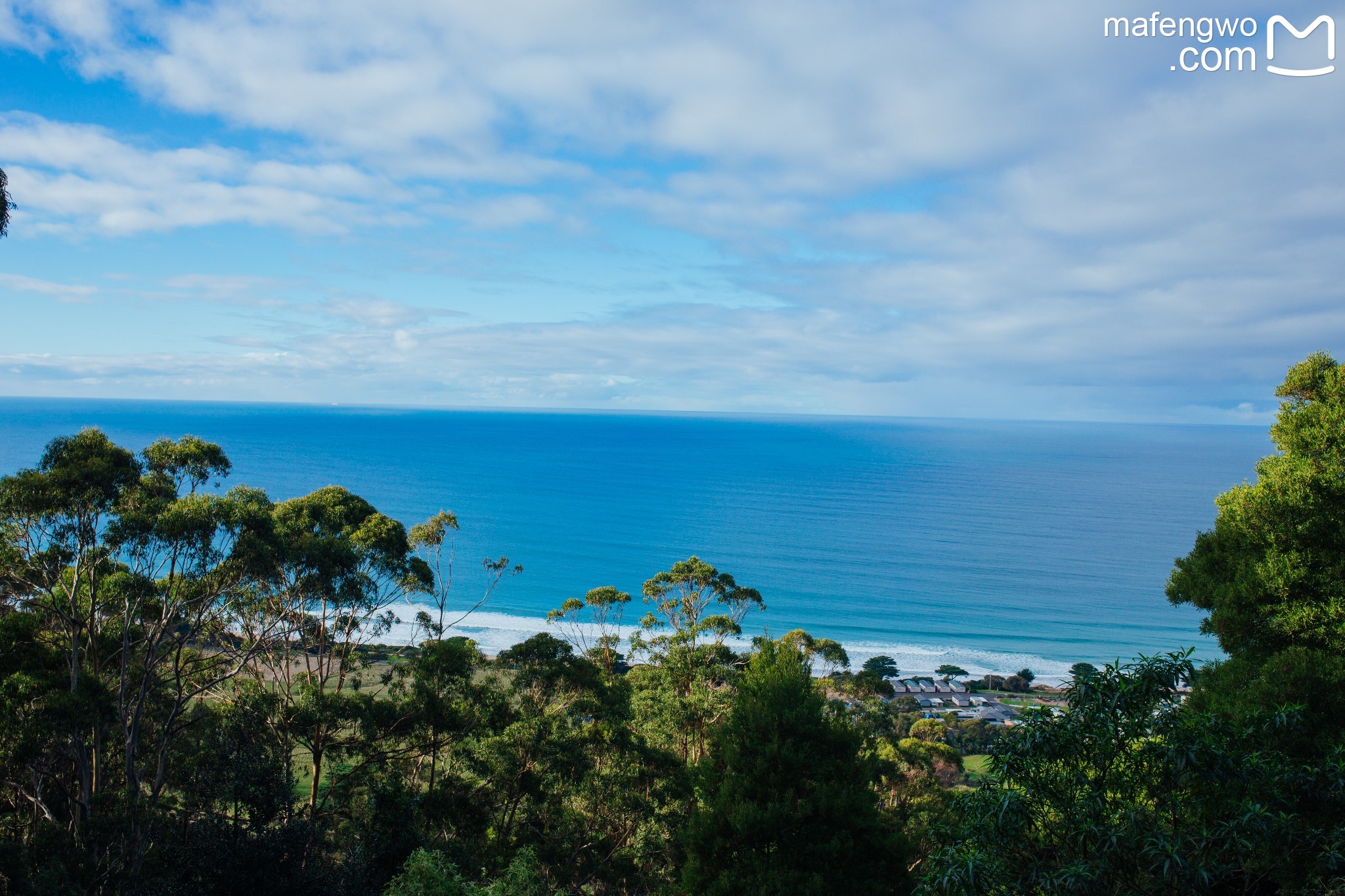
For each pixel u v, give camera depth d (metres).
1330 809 10.03
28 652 20.09
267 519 20.19
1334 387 19.56
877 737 32.78
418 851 14.38
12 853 13.21
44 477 17.52
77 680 18.33
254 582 21.42
